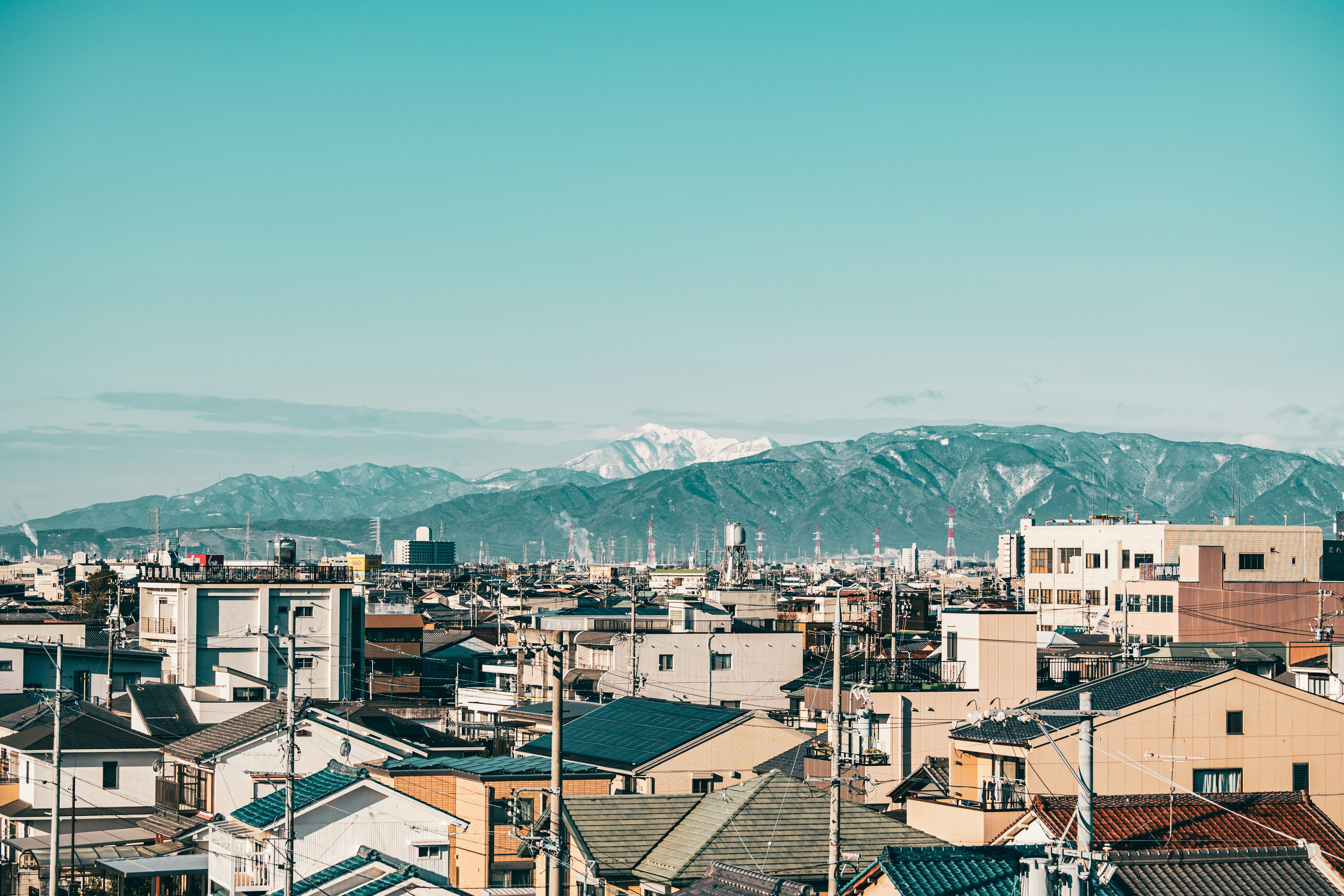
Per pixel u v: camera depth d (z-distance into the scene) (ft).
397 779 162.50
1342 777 153.38
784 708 286.66
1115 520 477.36
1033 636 181.37
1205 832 122.93
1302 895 110.11
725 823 139.33
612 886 134.31
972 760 152.97
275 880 154.51
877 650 328.29
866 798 162.09
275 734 207.72
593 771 169.48
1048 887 96.58
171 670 327.67
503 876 155.12
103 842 214.90
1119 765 146.00
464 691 301.02
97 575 629.92
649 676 293.23
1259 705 151.33
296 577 343.46
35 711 253.24
